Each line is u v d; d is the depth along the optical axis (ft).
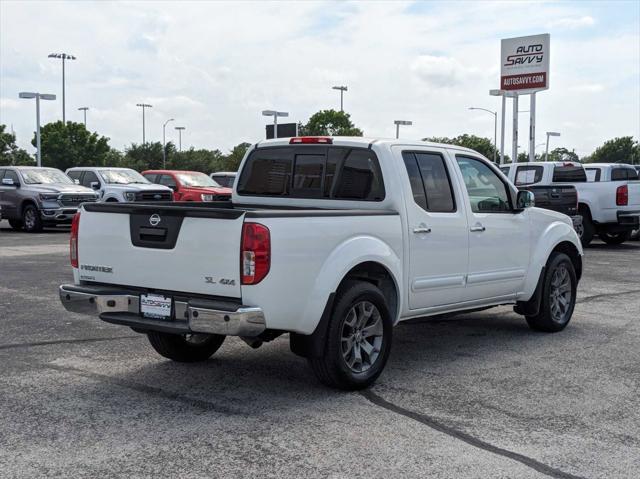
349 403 17.70
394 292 20.10
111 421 16.26
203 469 13.65
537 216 25.48
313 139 21.70
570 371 20.89
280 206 22.45
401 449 14.70
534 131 110.63
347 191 21.04
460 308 22.80
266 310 16.42
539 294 25.66
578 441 15.26
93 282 19.11
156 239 17.56
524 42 109.70
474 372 20.71
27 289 35.01
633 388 19.19
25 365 21.08
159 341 20.75
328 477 13.32
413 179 20.86
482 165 23.72
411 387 19.15
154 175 84.23
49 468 13.67
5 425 15.98
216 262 16.53
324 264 17.65
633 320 28.76
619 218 57.06
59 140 238.68
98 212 18.74
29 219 72.95
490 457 14.32
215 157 310.24
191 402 17.67
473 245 22.49
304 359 22.00
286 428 15.87
